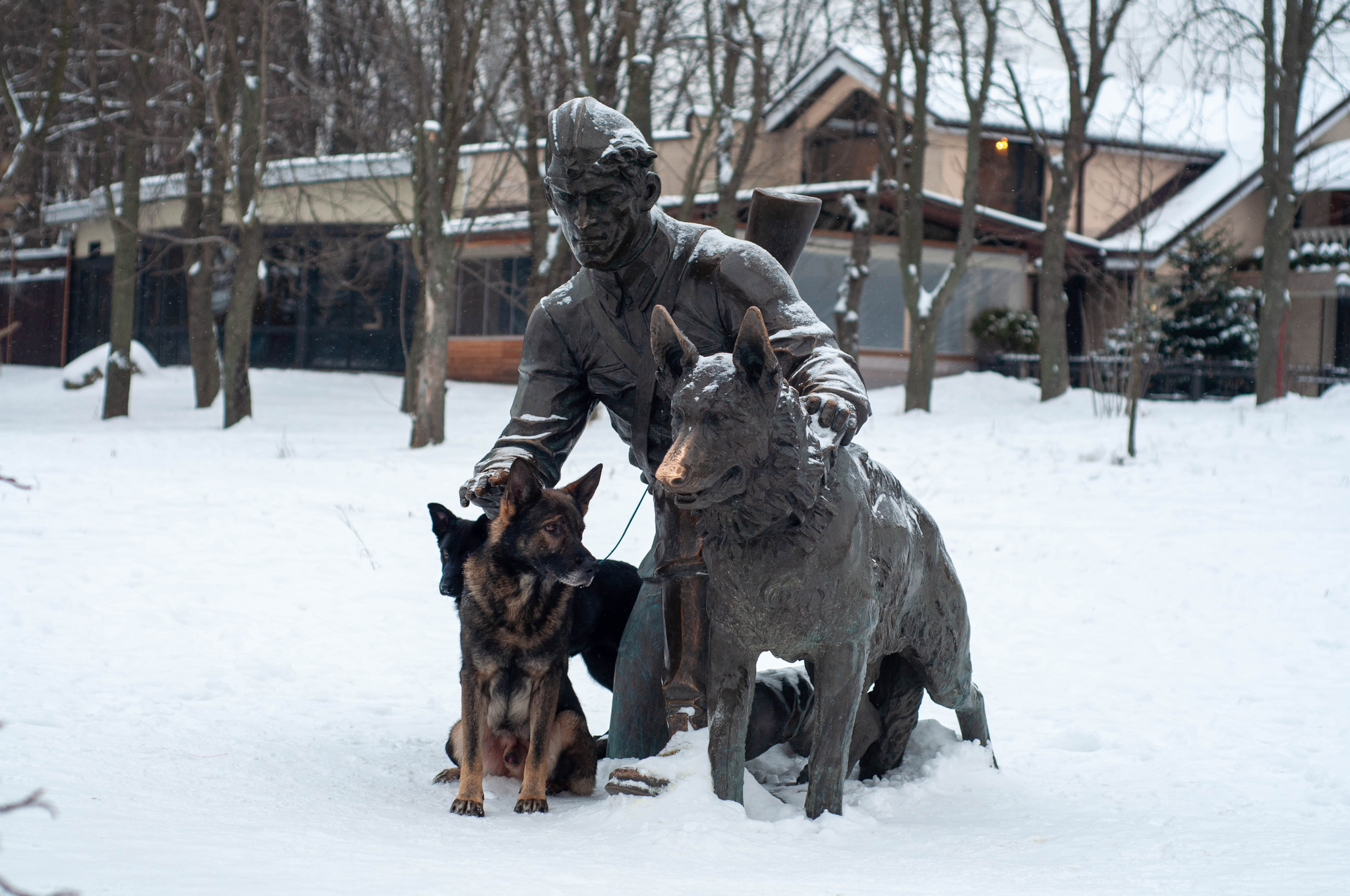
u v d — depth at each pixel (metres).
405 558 11.34
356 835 3.74
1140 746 6.02
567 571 4.58
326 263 34.41
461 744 4.84
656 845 3.76
